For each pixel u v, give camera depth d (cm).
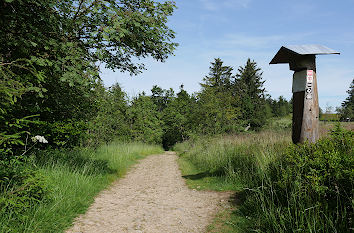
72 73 489
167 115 3384
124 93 1997
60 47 508
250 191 473
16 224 303
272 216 314
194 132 1897
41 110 589
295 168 358
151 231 352
